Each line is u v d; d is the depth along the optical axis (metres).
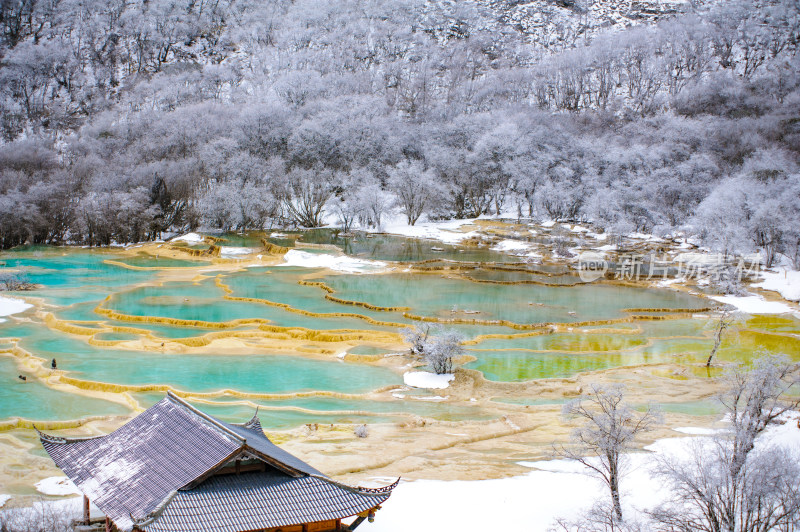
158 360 59.78
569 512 31.66
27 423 44.34
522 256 113.38
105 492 24.84
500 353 63.72
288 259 108.25
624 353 64.31
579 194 137.62
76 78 198.50
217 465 24.08
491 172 146.12
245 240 124.38
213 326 70.31
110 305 78.06
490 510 31.88
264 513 23.33
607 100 195.00
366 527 29.92
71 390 51.88
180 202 139.50
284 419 46.88
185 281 93.38
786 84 178.88
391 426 45.59
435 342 58.41
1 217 116.94
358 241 126.38
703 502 30.30
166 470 24.88
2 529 26.86
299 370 58.28
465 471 37.69
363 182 142.00
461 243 126.31
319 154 150.38
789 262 101.06
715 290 90.94
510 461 39.50
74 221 123.25
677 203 130.62
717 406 49.84
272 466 25.22
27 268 100.62
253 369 58.19
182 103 186.12
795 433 41.12
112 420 45.88
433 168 145.25
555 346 66.31
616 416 34.44
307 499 24.36
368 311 77.56
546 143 151.75
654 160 140.00
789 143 148.88
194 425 26.72
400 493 33.91
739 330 72.69
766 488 27.58
